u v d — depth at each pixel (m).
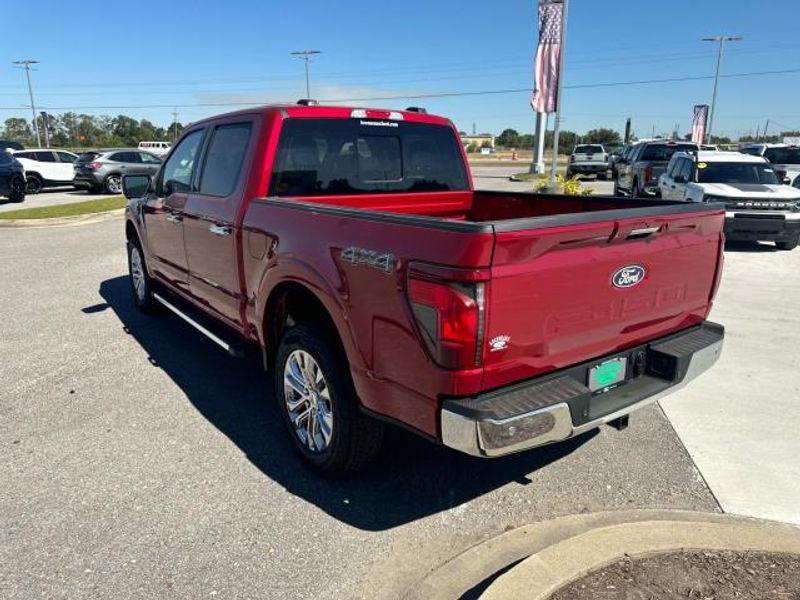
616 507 3.34
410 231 2.71
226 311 4.57
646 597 2.49
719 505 3.33
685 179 12.58
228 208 4.23
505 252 2.52
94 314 6.98
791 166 19.72
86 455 3.87
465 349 2.56
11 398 4.71
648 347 3.42
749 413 4.43
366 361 3.04
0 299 7.64
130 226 6.70
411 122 4.79
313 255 3.31
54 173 24.34
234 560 2.92
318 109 4.27
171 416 4.43
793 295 7.88
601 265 2.92
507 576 2.58
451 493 3.50
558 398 2.78
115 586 2.75
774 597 2.49
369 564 2.90
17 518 3.23
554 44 20.30
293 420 3.78
